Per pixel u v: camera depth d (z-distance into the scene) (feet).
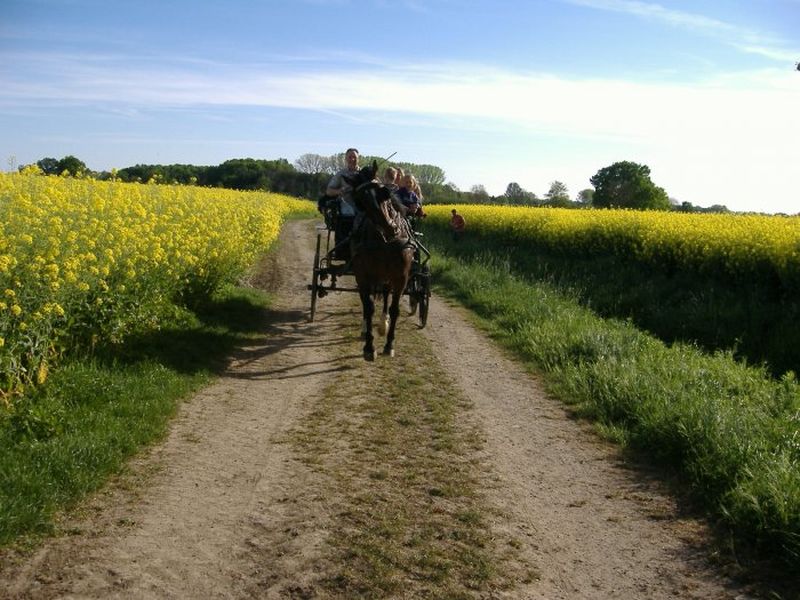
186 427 22.18
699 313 41.37
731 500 17.44
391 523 16.61
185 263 34.53
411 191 38.65
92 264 25.93
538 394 28.12
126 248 28.45
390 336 31.60
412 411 25.20
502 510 17.78
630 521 17.51
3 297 21.01
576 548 16.15
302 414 24.31
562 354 32.07
